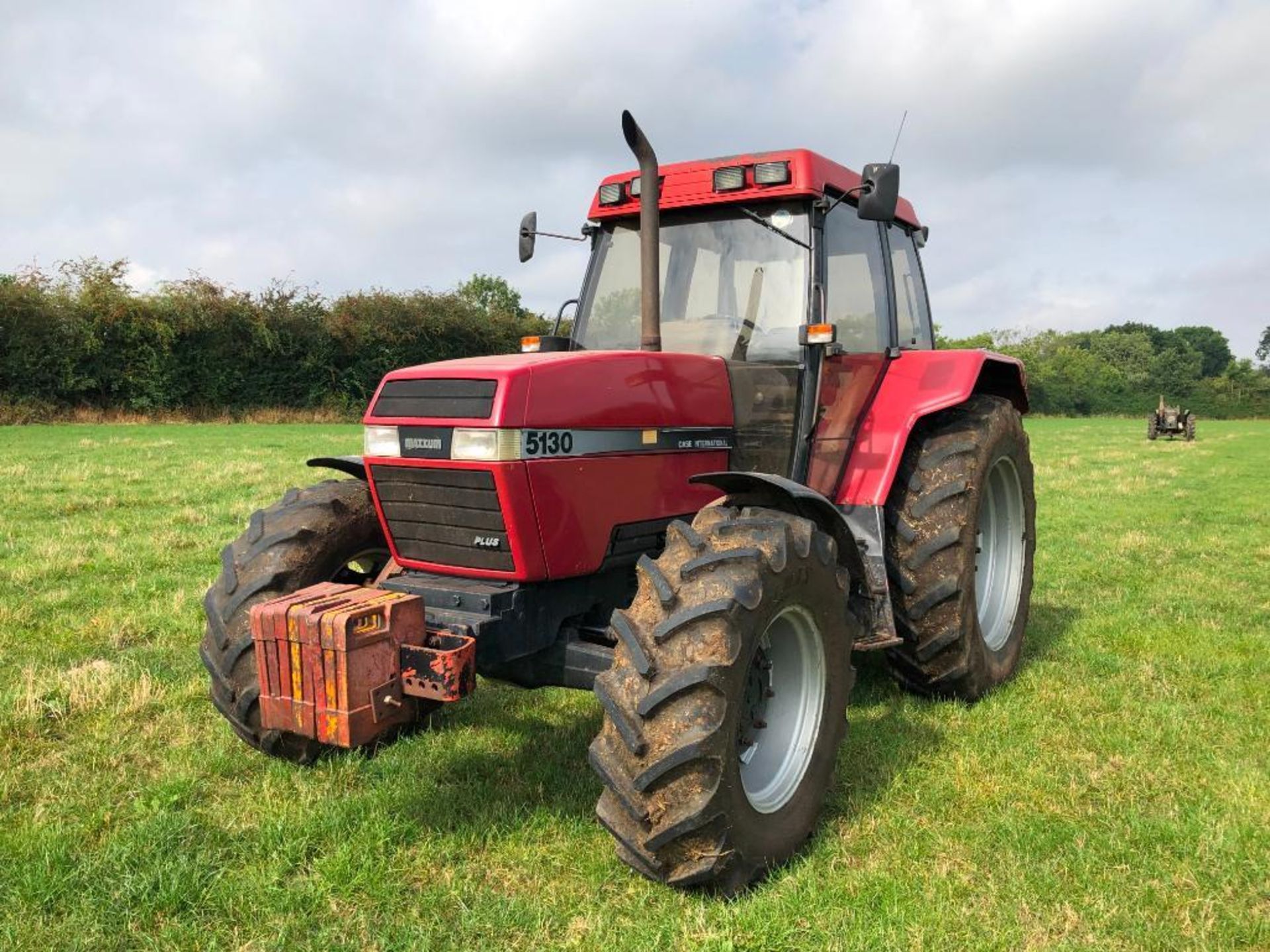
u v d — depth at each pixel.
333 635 2.73
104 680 4.55
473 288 60.69
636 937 2.60
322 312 32.09
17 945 2.53
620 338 4.35
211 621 3.44
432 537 3.28
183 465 14.82
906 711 4.35
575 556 3.22
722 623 2.75
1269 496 13.44
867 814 3.36
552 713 4.40
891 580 4.32
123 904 2.74
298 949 2.56
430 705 3.24
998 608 4.97
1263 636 5.62
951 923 2.67
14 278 26.55
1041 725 4.17
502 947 2.57
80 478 12.99
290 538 3.51
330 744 3.64
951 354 4.70
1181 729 4.09
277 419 30.05
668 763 2.63
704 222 4.23
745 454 3.93
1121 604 6.58
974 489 4.34
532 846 3.11
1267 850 3.04
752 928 2.63
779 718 3.25
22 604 6.07
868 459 4.31
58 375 26.91
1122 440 29.95
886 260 4.86
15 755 3.78
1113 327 125.12
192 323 28.67
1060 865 2.99
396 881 2.88
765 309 4.06
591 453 3.24
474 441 3.03
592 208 4.53
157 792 3.43
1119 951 2.56
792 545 3.05
